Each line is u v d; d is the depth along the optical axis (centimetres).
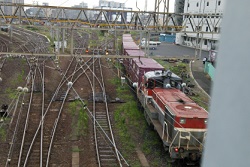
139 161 1181
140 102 1805
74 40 4659
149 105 1566
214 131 167
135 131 1505
